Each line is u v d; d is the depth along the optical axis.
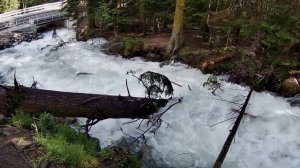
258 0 13.96
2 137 7.70
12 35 21.23
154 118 9.97
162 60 15.92
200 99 11.32
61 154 6.99
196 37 18.66
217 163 7.73
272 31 12.70
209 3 15.67
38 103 8.84
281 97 12.05
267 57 13.30
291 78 12.44
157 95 10.47
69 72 14.52
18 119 8.50
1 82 13.72
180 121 10.18
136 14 21.19
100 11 20.14
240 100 11.34
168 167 8.52
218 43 16.06
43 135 7.91
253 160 8.70
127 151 8.29
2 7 28.34
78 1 21.94
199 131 9.80
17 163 6.79
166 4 18.16
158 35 19.73
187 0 16.30
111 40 19.48
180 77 13.49
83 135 8.59
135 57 16.50
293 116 10.51
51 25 25.83
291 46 13.16
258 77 12.55
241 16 14.50
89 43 19.84
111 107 9.20
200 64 14.33
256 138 9.44
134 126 10.05
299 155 8.82
